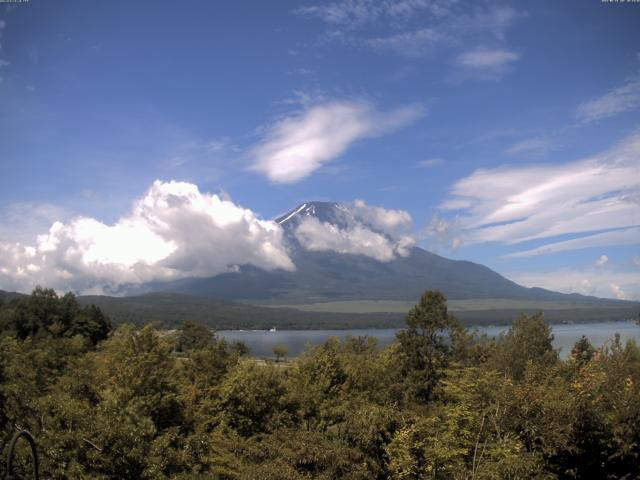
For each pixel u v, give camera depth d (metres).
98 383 16.83
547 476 10.77
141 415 13.75
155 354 18.30
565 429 11.11
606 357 14.90
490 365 25.61
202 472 13.55
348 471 11.92
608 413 11.53
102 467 11.34
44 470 11.36
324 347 24.70
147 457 11.67
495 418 11.57
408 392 27.59
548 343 27.41
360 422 12.66
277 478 11.36
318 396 20.91
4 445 11.84
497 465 10.33
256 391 19.80
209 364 24.30
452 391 12.91
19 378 14.23
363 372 25.03
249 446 13.48
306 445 12.27
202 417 17.94
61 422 12.20
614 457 11.35
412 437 11.44
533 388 12.00
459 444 11.40
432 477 10.86
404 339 31.86
